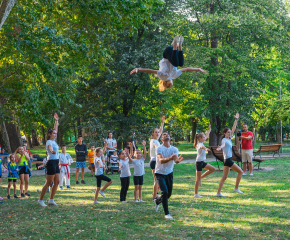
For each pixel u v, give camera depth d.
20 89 13.41
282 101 26.92
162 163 7.20
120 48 23.42
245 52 26.38
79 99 27.05
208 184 12.52
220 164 20.56
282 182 12.05
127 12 12.66
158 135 9.47
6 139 24.05
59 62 14.64
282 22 27.95
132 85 25.31
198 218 7.18
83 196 10.89
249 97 26.94
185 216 7.40
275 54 33.12
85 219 7.41
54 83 14.54
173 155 6.98
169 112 34.34
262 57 28.84
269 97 33.41
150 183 13.78
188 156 30.81
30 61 13.45
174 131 20.75
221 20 24.16
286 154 26.44
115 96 24.91
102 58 14.23
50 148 9.11
